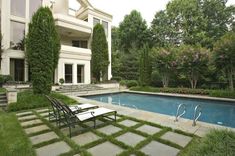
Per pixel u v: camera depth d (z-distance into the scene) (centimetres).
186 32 2373
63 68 1590
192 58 1444
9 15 1362
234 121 757
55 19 1609
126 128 441
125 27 3027
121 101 1267
